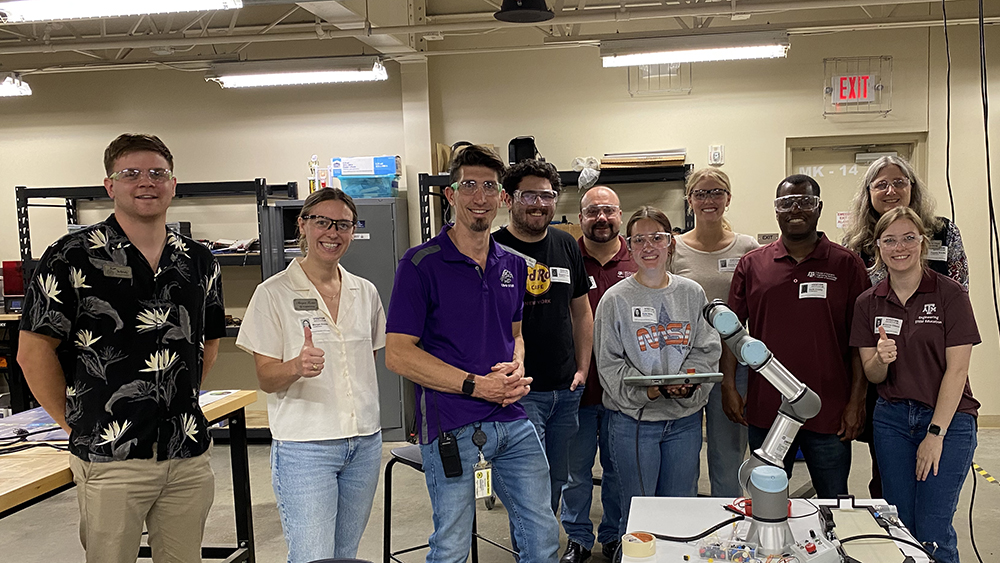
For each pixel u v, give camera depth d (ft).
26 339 5.95
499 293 6.88
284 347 7.19
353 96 17.97
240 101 18.20
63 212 18.67
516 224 8.77
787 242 8.64
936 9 16.01
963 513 11.54
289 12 17.70
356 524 7.47
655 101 17.24
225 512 12.81
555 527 6.95
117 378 6.17
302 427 7.00
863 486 13.03
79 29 17.75
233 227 18.34
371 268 16.53
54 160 18.58
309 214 7.29
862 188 9.95
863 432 9.14
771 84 16.87
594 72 17.35
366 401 7.42
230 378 18.49
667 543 5.14
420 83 17.42
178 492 6.65
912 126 16.51
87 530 6.22
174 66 16.75
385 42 14.87
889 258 7.72
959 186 16.42
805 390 4.96
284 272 7.38
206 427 6.93
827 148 17.19
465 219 6.70
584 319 9.40
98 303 6.10
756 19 16.93
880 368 7.89
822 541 4.90
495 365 6.66
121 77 18.30
